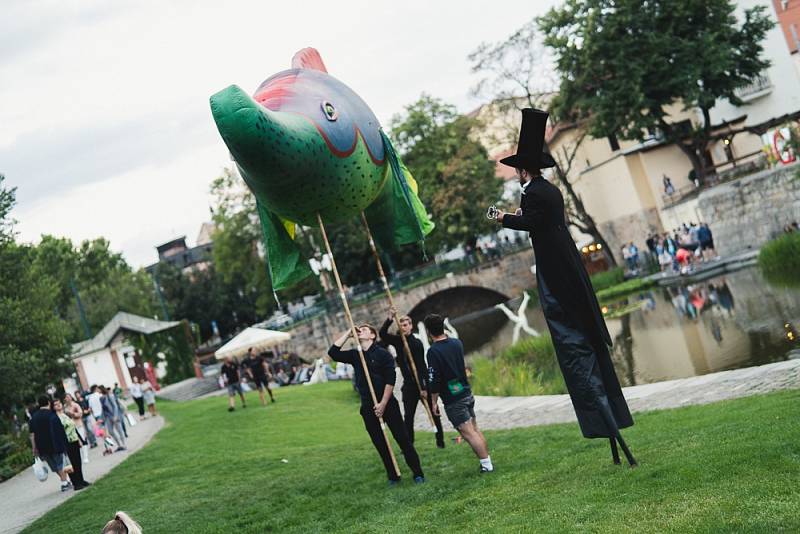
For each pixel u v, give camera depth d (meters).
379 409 9.78
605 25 41.75
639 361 20.42
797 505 5.21
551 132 55.41
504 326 48.03
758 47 43.16
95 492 14.61
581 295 7.23
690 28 42.03
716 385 12.61
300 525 8.99
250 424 23.00
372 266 64.56
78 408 19.84
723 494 5.79
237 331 89.81
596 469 7.78
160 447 20.31
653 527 5.49
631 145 51.72
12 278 30.56
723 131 46.56
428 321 9.41
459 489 8.82
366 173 9.73
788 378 11.38
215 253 61.78
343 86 10.09
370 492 9.86
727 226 38.50
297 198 9.24
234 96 8.10
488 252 60.97
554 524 6.20
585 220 49.69
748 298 25.39
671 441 8.33
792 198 33.88
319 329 57.03
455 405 9.35
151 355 55.97
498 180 59.38
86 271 92.38
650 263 46.06
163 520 10.71
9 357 25.38
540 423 13.84
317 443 17.28
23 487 18.41
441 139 60.53
